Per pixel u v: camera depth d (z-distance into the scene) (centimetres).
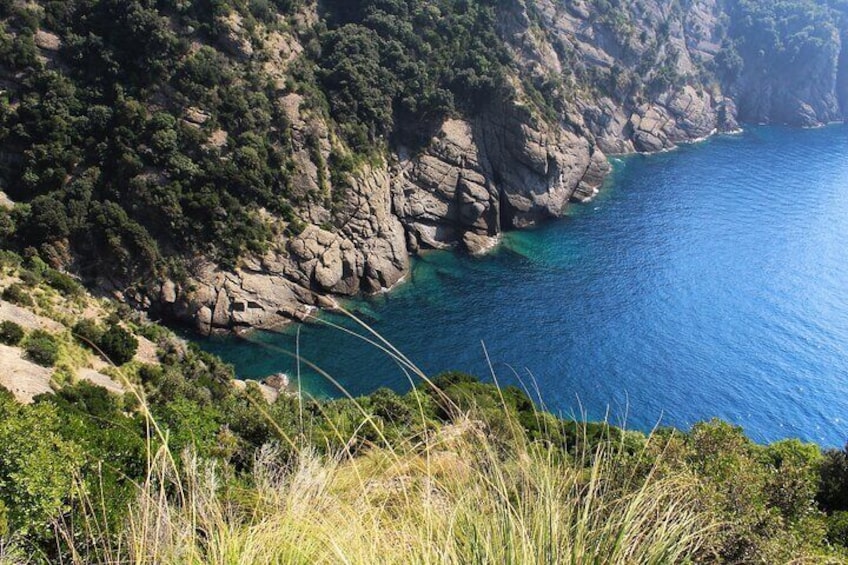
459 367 6725
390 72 9156
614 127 13325
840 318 7925
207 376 5228
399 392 6228
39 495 1047
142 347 5116
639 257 9244
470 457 471
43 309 4875
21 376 3553
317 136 8012
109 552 462
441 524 430
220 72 7631
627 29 13588
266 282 7312
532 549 385
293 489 471
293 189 7762
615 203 11125
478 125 9800
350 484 479
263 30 8256
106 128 7125
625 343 7250
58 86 7106
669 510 441
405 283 8350
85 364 4312
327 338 7106
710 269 9019
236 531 457
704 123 15425
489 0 10706
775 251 9644
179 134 7275
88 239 6694
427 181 9175
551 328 7456
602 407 6272
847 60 18525
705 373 6800
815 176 12950
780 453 2642
